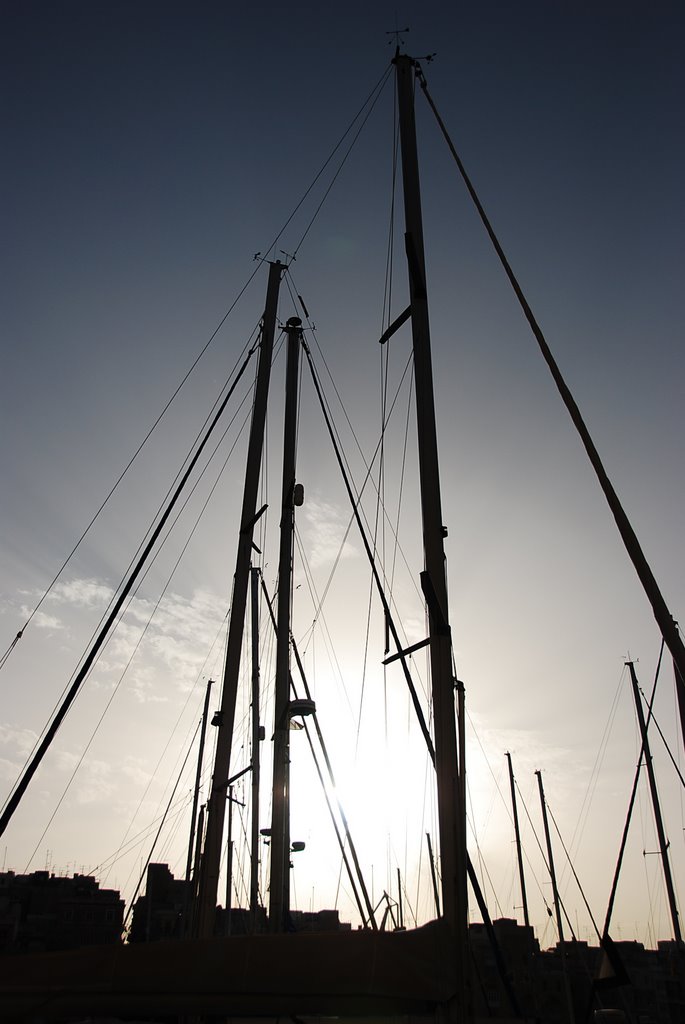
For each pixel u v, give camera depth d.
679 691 24.39
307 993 7.66
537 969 46.47
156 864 62.75
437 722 9.95
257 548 20.34
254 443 21.75
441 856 9.14
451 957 8.44
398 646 15.84
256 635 31.97
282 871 19.17
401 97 14.54
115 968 8.35
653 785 36.00
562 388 10.30
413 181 13.61
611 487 9.09
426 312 12.55
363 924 18.91
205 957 8.12
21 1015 8.32
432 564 10.83
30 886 60.09
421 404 11.84
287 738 20.34
